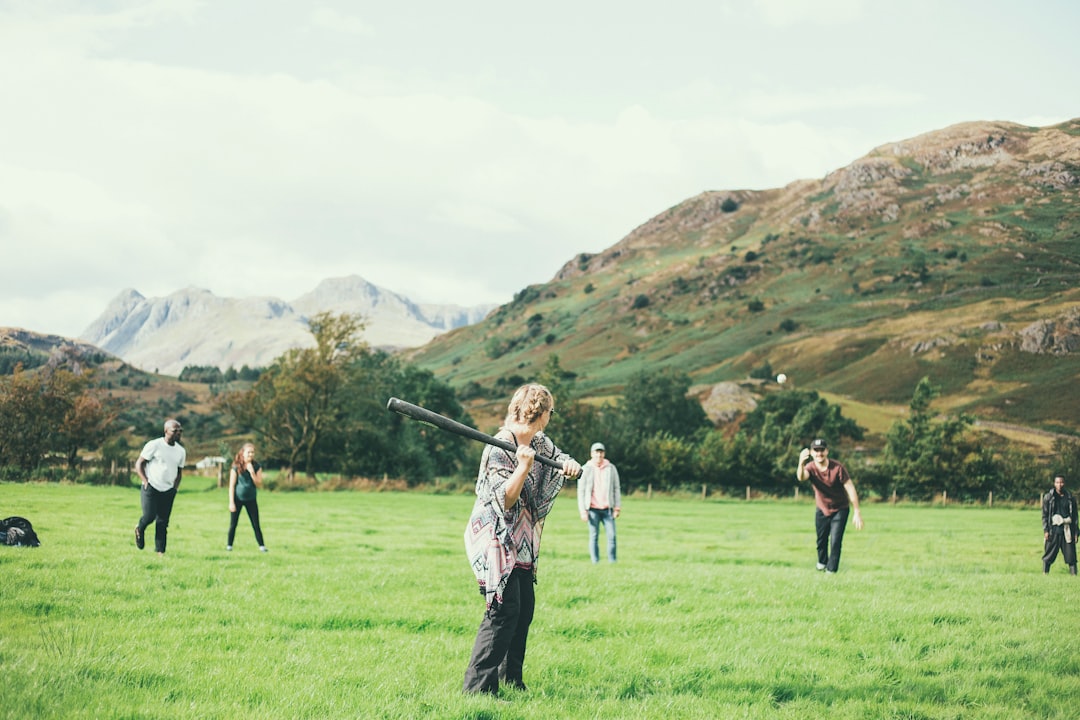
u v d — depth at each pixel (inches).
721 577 514.9
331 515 1191.6
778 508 2133.4
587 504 653.3
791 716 233.6
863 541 979.3
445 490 2359.7
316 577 468.1
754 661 296.2
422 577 480.4
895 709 242.5
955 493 2709.2
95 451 2346.2
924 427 2829.7
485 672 234.8
